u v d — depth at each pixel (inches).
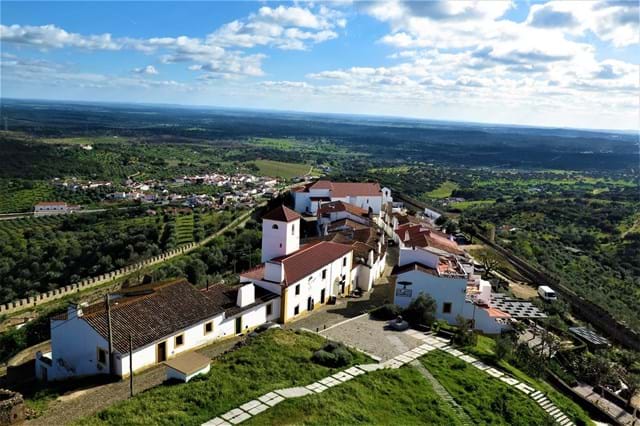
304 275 2146.9
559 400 1566.2
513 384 1558.8
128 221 6392.7
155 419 1149.7
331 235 3006.9
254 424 1142.3
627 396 1855.3
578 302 2930.6
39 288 4266.7
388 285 2704.2
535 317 2372.0
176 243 5128.0
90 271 4397.1
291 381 1393.9
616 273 4185.5
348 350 1648.6
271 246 2349.9
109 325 1507.1
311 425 1146.7
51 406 1336.1
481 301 2257.6
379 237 3127.5
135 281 3432.6
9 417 1202.6
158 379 1509.6
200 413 1188.5
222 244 4315.9
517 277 3383.4
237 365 1478.8
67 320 1625.2
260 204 6875.0
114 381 1493.6
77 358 1621.6
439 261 2378.2
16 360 1975.9
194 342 1740.9
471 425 1289.4
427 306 2016.5
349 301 2407.7
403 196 5610.2
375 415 1258.0
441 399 1397.6
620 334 2586.1
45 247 5172.2
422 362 1628.9
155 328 1635.1
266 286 2070.6
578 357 2070.6
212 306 1839.3
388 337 1851.6
